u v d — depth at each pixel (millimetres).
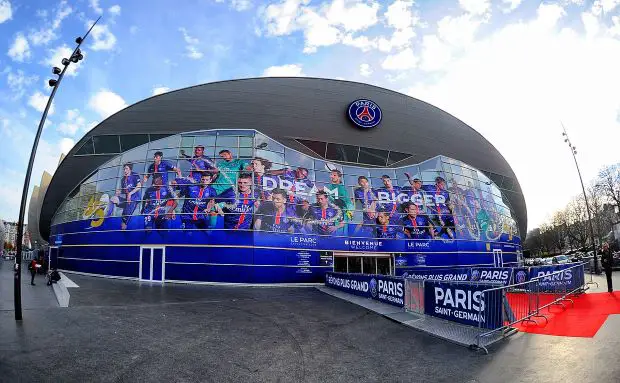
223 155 26031
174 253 24203
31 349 8117
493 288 9594
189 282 23609
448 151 35031
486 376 6773
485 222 33531
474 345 8625
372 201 29000
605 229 65688
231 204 24703
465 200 32875
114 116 29375
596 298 14508
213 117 28625
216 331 10477
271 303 15961
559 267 18203
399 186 30344
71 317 11367
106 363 7461
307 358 8195
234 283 23516
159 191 25516
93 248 26344
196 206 24734
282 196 26000
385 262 28203
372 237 28047
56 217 32344
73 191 29922
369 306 14766
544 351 7895
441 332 10164
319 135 30156
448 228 30578
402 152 32406
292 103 30406
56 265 29641
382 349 8914
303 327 11281
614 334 8680
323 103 31250
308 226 26266
